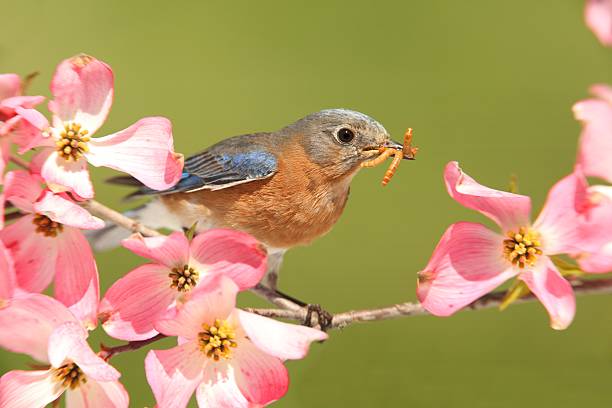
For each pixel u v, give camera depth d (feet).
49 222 10.34
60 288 10.32
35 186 10.31
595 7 10.40
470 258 10.27
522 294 10.27
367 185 13.79
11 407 10.25
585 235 10.25
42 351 10.27
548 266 10.26
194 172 10.85
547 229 10.27
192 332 10.27
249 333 10.23
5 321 10.25
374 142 10.84
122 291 10.28
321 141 10.84
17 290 10.32
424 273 10.27
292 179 10.84
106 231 10.94
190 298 10.23
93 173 12.91
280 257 10.89
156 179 10.33
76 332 10.20
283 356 10.22
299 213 10.84
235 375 10.27
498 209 10.28
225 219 10.85
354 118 10.84
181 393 10.25
